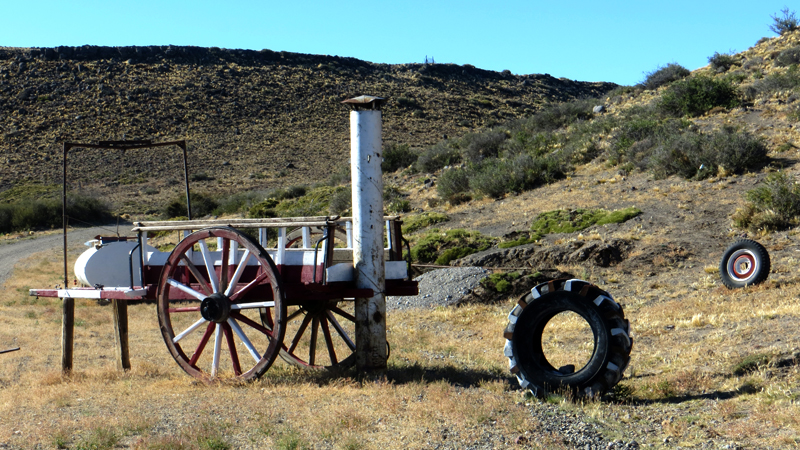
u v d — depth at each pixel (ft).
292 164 254.27
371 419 19.15
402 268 27.89
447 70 441.27
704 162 73.36
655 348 30.63
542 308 23.39
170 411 21.03
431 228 80.69
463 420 18.88
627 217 63.87
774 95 95.50
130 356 38.32
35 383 29.45
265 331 25.44
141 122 297.12
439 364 30.86
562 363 29.37
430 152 139.95
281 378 26.48
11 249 128.88
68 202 177.99
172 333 27.61
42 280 89.61
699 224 58.49
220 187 222.89
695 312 36.58
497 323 43.65
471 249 64.03
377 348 26.25
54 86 323.16
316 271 25.81
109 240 34.12
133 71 353.31
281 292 24.98
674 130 88.69
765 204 55.31
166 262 27.43
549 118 138.62
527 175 92.63
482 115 349.82
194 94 333.01
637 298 44.62
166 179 236.63
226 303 25.73
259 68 387.96
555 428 18.29
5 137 271.69
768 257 40.27
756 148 71.41
